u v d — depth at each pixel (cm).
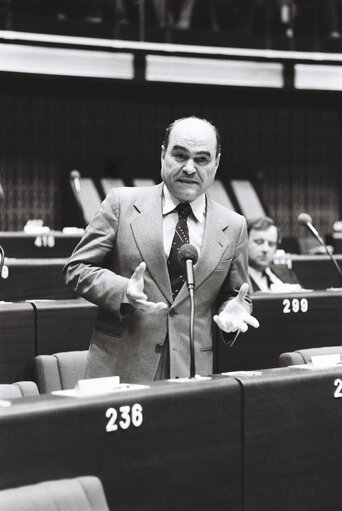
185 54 1484
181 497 311
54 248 962
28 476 273
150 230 382
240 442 328
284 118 1727
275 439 337
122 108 1634
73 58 1420
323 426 352
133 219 384
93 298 372
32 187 1575
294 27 1541
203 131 375
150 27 1459
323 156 1747
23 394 391
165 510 306
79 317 556
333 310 606
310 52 1550
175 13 1473
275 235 771
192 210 388
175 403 310
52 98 1582
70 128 1600
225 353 564
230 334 383
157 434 305
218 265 385
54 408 280
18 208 1564
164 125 1659
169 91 1561
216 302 404
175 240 383
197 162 375
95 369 381
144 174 1627
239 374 346
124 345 378
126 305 371
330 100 1664
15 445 271
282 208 1727
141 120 1647
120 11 1441
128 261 382
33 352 540
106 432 292
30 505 242
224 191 1631
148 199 388
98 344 383
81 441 286
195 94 1584
